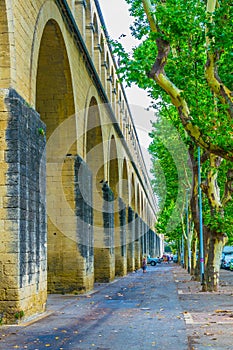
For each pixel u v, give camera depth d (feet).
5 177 48.65
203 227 100.78
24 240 50.16
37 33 59.82
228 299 73.31
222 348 36.37
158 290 92.84
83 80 90.48
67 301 72.23
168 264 303.27
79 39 83.15
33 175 53.57
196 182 99.81
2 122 49.01
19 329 45.88
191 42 66.85
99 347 37.45
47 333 43.83
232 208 86.79
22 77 53.67
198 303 67.92
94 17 114.01
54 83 79.30
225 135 55.67
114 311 59.82
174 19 56.59
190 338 40.63
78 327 47.21
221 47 55.11
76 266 81.97
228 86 57.98
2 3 49.39
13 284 48.21
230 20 54.24
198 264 120.67
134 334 43.04
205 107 60.23
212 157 84.23
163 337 41.34
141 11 71.05
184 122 57.72
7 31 50.03
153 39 58.13
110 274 121.19
